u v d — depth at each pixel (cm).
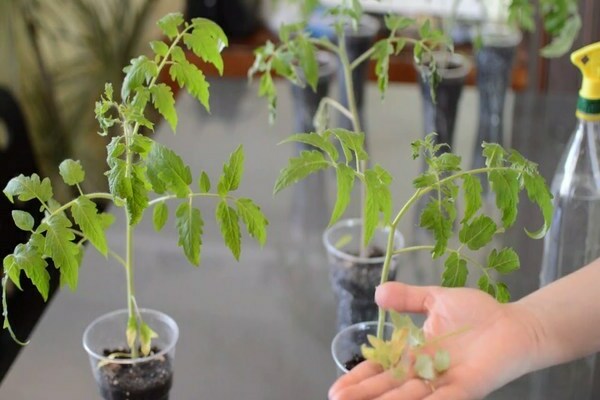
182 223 59
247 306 83
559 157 111
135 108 58
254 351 77
